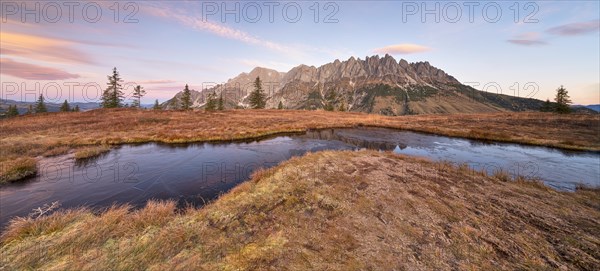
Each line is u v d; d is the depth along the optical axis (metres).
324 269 5.09
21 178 13.50
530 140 31.36
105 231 6.10
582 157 23.62
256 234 6.51
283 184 10.75
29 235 6.07
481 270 5.52
